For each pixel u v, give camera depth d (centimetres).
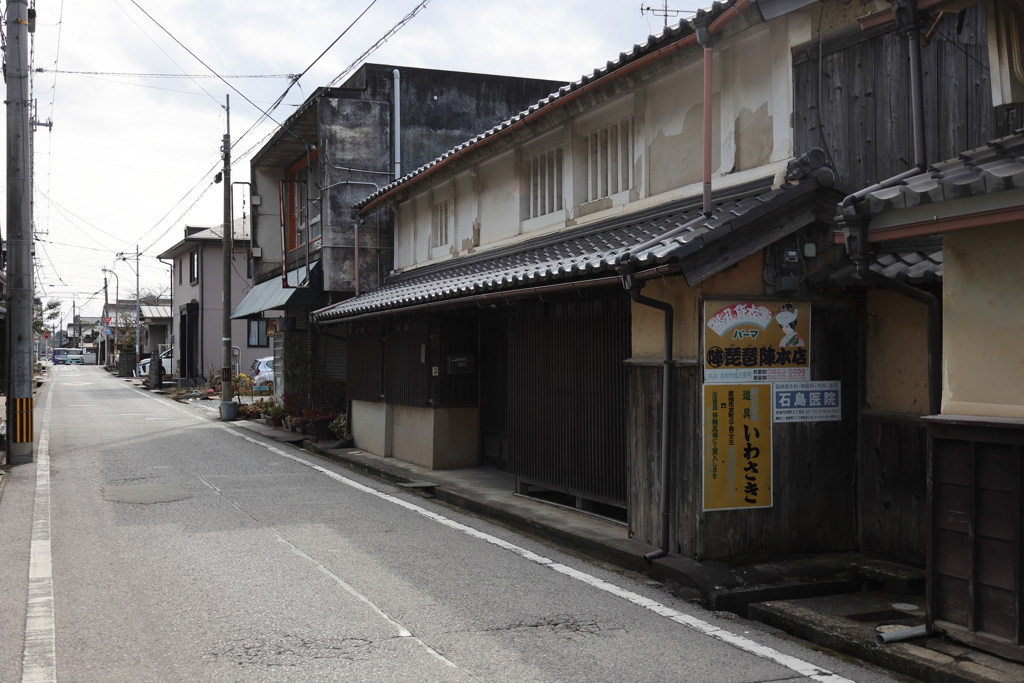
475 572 721
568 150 1107
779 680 484
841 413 736
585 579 704
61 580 676
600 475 876
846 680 485
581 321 916
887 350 716
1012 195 438
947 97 757
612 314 861
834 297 734
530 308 1023
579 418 915
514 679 478
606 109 1037
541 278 845
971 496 504
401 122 1795
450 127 1838
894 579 655
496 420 1295
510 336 1072
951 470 520
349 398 1662
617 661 510
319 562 746
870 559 709
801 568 686
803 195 685
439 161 1402
